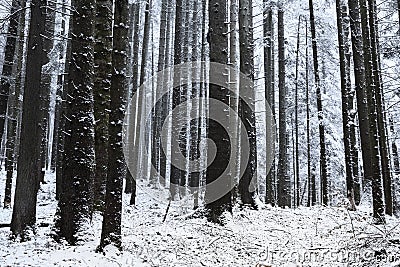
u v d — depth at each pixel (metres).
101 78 12.07
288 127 32.06
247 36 16.48
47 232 10.72
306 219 14.52
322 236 11.88
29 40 10.52
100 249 8.88
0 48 21.72
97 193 11.91
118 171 9.20
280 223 13.62
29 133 10.35
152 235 11.19
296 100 26.70
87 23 10.30
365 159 15.62
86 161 9.98
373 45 15.35
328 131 26.02
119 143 9.27
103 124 12.09
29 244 9.45
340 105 26.09
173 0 27.58
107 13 12.15
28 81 10.39
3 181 23.80
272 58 25.11
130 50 25.20
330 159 27.75
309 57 26.59
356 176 18.08
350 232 11.97
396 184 24.38
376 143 12.80
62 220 9.72
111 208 9.07
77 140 9.95
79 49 10.19
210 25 13.22
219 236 11.20
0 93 16.14
